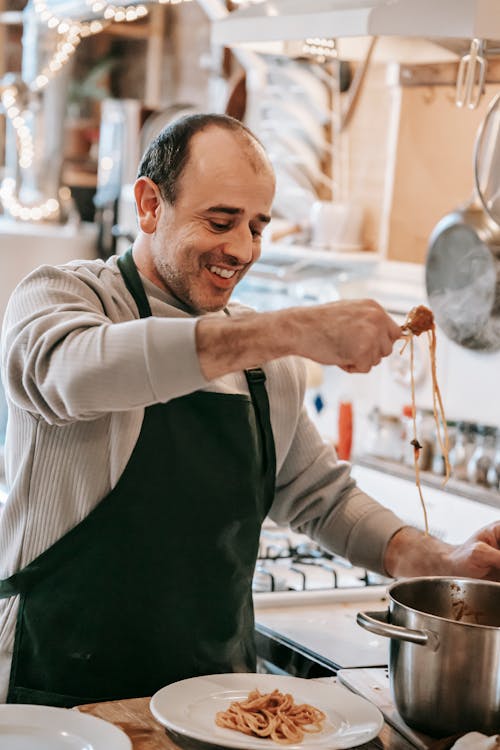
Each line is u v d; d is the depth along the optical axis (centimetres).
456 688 138
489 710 138
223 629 169
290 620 202
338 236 330
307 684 156
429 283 288
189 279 163
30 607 163
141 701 151
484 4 166
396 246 318
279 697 146
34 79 443
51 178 459
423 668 140
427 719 141
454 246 279
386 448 319
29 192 457
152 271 170
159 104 461
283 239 347
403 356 313
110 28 442
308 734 138
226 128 161
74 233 432
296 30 195
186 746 137
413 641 138
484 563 169
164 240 163
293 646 187
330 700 150
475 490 277
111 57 489
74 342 141
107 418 161
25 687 163
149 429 162
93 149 467
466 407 293
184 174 159
